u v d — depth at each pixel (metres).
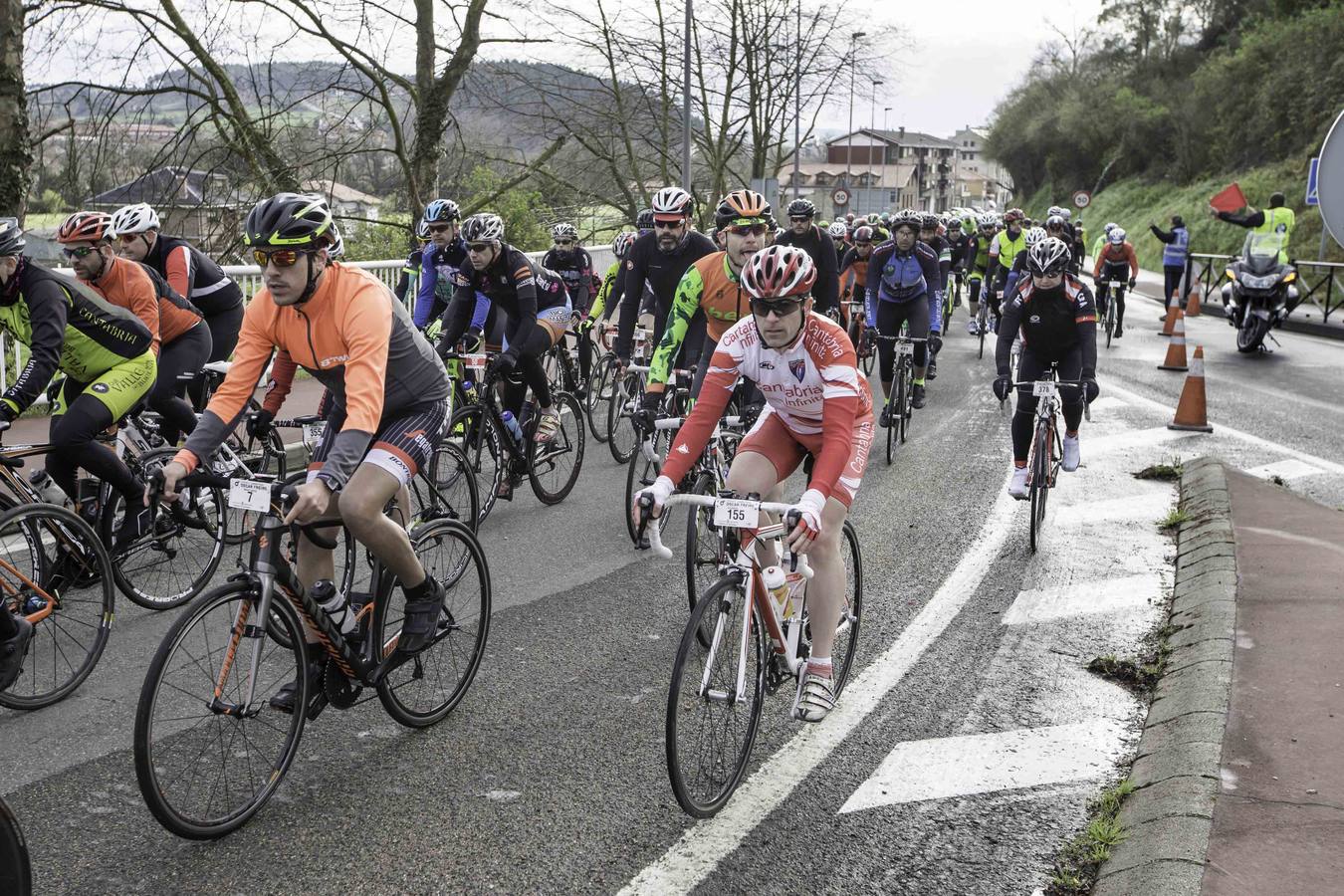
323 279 3.30
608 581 5.35
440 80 15.59
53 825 3.05
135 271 5.09
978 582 5.38
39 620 3.87
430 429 3.58
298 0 13.64
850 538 4.14
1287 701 3.70
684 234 6.63
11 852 2.22
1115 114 55.22
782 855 2.98
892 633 4.68
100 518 4.62
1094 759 3.54
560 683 4.12
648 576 5.45
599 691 4.05
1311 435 9.27
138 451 5.12
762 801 3.26
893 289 9.78
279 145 14.05
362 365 3.26
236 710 3.02
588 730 3.72
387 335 3.34
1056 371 6.59
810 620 3.58
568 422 7.01
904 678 4.21
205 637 2.96
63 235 4.88
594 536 6.18
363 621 3.48
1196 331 18.42
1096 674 4.25
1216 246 35.19
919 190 127.12
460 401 6.76
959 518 6.60
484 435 6.25
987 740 3.69
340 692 3.43
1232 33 46.84
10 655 3.69
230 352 6.56
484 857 2.93
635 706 3.93
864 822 3.15
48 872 2.81
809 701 3.54
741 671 3.23
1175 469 7.77
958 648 4.52
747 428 5.07
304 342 3.38
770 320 3.39
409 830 3.06
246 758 3.11
